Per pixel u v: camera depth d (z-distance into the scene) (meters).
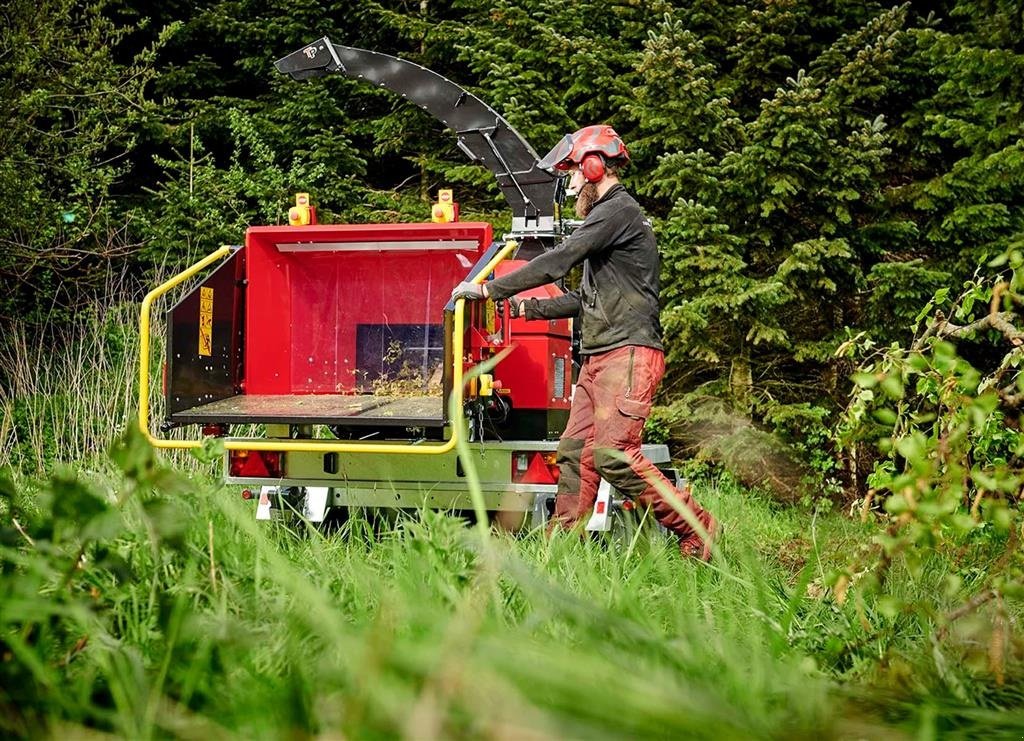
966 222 11.70
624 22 13.43
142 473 1.89
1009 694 2.28
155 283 10.87
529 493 5.99
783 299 11.32
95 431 9.22
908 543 2.67
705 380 12.78
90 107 12.09
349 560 3.30
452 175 13.78
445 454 6.07
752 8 13.36
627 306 5.63
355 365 6.70
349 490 6.09
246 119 13.55
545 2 13.59
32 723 1.54
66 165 11.70
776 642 2.22
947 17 13.77
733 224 11.93
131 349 9.95
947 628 2.49
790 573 5.05
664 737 1.23
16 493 2.26
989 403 2.79
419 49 15.67
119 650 1.77
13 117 10.91
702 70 11.94
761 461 11.43
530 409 6.11
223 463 6.23
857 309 12.64
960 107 12.22
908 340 11.59
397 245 6.51
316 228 6.41
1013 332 3.25
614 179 5.86
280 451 6.12
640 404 5.60
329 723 1.42
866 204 11.96
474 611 2.17
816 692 1.82
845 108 11.95
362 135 15.39
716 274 11.40
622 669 1.55
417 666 1.17
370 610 2.73
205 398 6.11
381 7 14.97
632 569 3.96
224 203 13.44
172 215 13.00
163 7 15.14
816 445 11.60
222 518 2.98
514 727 1.14
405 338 6.66
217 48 16.00
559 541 4.10
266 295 6.56
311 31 15.32
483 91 13.41
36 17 10.93
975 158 11.60
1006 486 2.65
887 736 1.65
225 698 1.68
